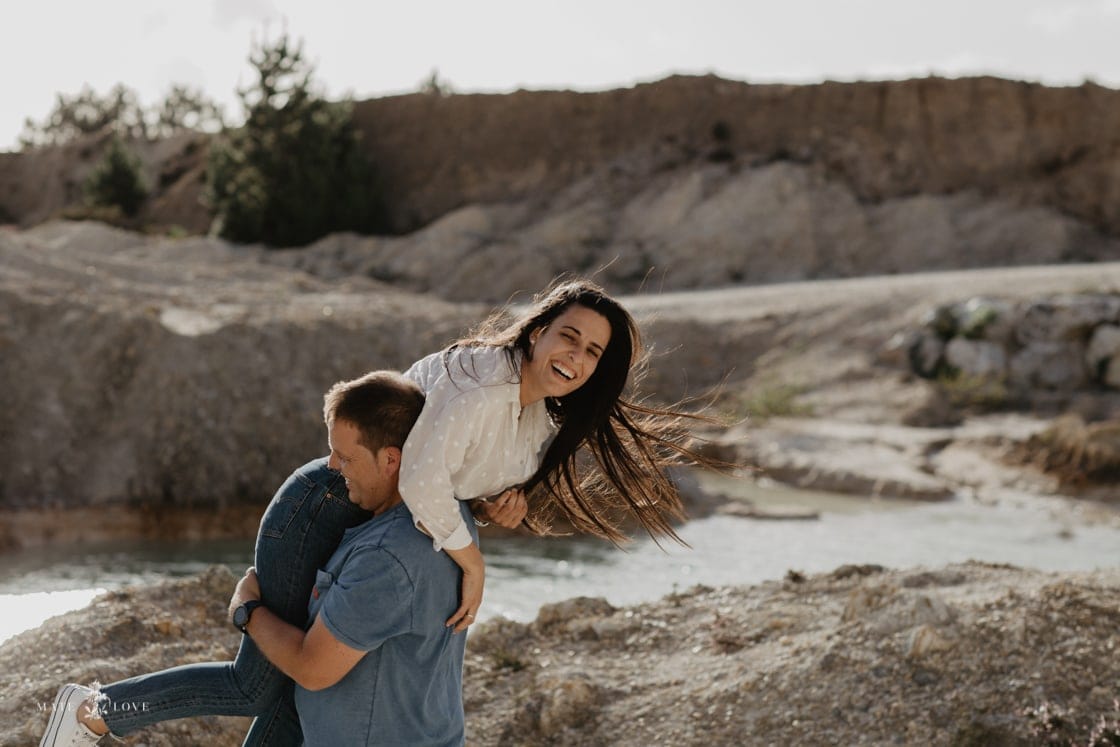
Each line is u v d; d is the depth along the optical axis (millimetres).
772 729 4051
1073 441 16328
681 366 22344
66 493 13617
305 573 2799
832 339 22312
